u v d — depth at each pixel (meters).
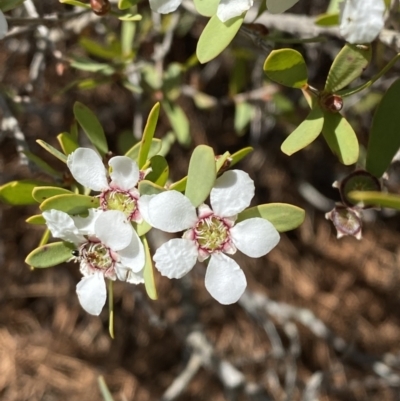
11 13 0.18
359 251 0.27
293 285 0.26
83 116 0.11
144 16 0.19
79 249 0.09
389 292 0.27
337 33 0.14
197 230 0.09
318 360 0.26
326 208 0.26
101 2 0.10
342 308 0.26
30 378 0.25
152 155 0.10
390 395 0.26
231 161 0.09
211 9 0.09
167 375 0.26
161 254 0.09
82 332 0.26
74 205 0.09
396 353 0.26
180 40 0.23
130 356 0.26
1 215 0.25
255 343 0.26
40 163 0.11
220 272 0.09
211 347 0.21
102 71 0.16
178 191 0.09
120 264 0.09
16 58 0.23
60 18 0.12
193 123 0.25
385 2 0.09
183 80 0.21
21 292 0.26
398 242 0.27
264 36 0.11
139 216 0.09
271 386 0.25
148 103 0.19
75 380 0.26
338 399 0.26
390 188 0.24
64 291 0.26
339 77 0.09
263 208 0.09
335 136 0.09
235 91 0.20
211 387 0.26
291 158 0.26
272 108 0.22
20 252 0.26
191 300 0.22
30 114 0.21
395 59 0.09
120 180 0.09
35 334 0.26
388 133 0.10
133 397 0.26
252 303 0.22
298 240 0.27
